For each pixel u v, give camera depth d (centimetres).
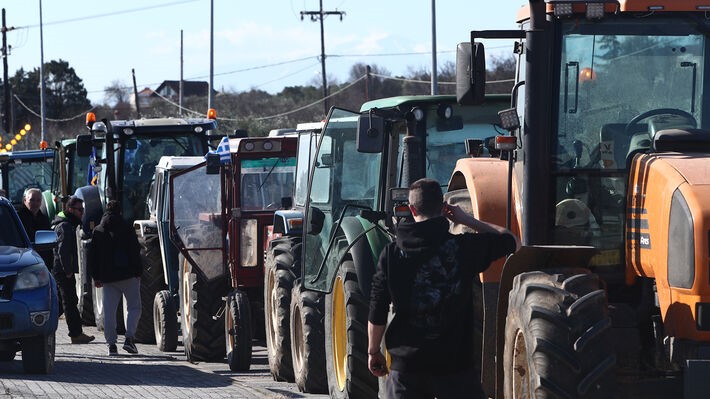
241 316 3647
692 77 2128
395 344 1708
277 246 3488
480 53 2148
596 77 2131
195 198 3984
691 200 1825
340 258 2706
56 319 3344
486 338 2194
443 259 1702
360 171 2806
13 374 3325
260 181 3922
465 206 2353
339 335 2800
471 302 1720
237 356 3644
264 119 18388
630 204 2028
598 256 2102
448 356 1689
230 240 3888
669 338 1877
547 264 2014
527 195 2117
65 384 3059
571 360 1811
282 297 3347
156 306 4381
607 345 1830
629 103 2130
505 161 2341
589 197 2119
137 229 4741
